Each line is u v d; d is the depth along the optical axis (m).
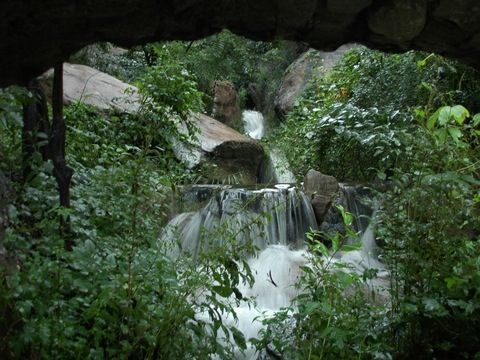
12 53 2.02
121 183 3.78
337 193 6.80
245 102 14.36
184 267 3.45
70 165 4.35
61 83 3.17
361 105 8.65
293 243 6.49
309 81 12.02
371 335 3.30
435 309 3.20
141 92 6.62
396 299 3.47
